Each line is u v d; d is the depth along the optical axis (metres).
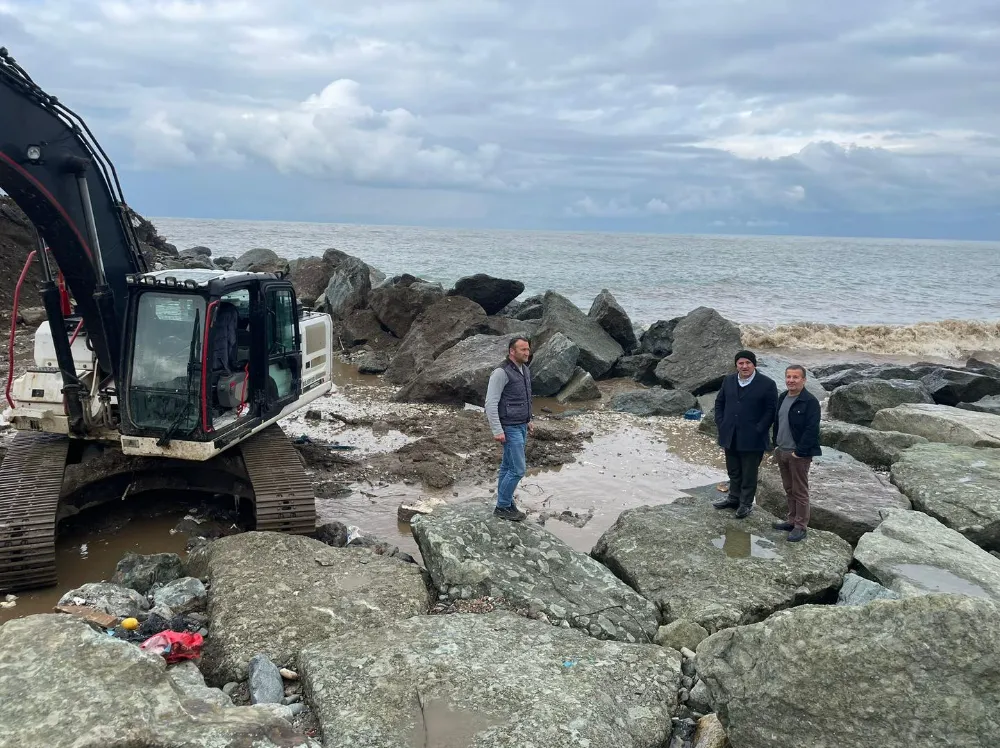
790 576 6.48
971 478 8.88
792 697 3.80
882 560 6.70
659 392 14.55
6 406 11.73
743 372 7.41
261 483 7.48
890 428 12.29
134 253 8.02
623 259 74.31
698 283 46.28
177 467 8.27
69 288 7.36
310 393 9.70
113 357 7.51
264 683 4.67
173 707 3.94
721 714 4.05
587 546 7.77
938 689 3.53
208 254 39.34
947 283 56.28
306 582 5.99
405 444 11.23
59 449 7.41
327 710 4.32
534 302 23.69
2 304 19.94
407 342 17.28
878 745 3.55
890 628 3.74
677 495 9.44
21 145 6.57
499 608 5.89
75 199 7.03
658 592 6.35
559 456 10.86
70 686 3.94
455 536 6.54
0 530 6.35
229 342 7.77
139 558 6.33
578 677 4.75
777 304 36.47
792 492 7.27
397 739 4.05
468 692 4.48
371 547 7.28
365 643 5.05
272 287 8.14
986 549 7.88
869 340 24.86
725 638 4.18
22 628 4.39
